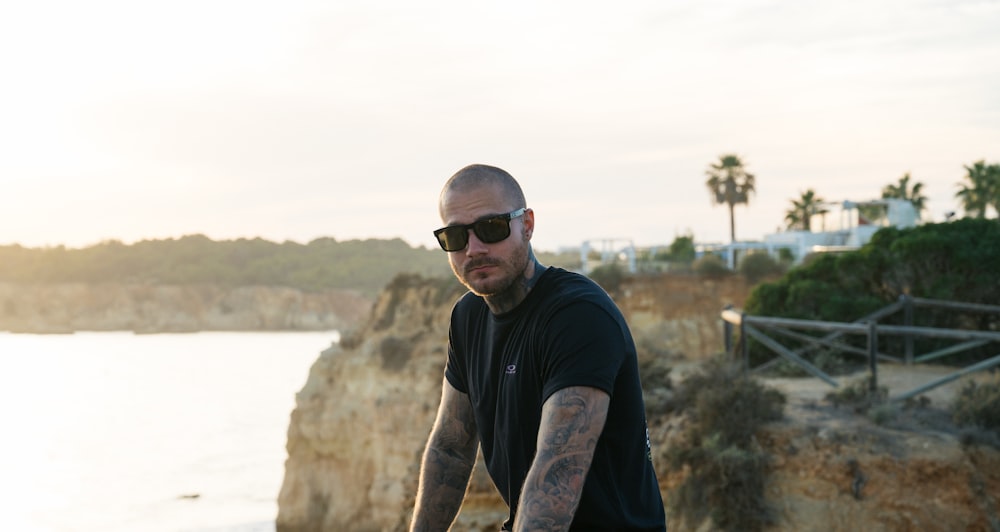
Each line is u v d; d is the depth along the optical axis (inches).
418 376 1552.7
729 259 2012.8
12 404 5221.5
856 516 625.6
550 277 115.2
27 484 2829.7
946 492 616.7
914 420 685.9
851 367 956.0
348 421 1662.2
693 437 706.2
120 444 3750.0
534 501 101.7
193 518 2300.7
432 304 1748.3
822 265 1095.6
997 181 2393.0
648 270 1744.6
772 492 654.5
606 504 108.3
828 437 668.1
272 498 2568.9
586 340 107.1
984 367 719.1
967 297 1008.2
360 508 1596.9
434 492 127.7
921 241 1038.4
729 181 2524.6
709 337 1450.5
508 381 114.3
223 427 4269.2
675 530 669.3
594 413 104.5
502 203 113.0
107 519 2299.5
